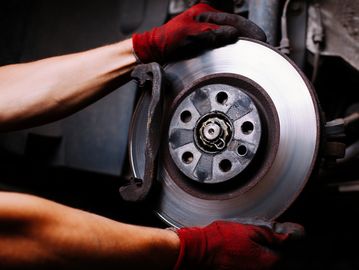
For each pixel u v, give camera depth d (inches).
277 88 29.8
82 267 24.6
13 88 33.8
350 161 38.6
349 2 36.0
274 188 29.0
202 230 28.5
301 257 49.5
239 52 31.0
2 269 23.7
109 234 25.3
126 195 31.0
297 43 36.3
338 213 46.0
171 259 27.1
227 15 32.0
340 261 48.8
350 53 35.9
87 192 52.0
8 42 49.6
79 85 33.5
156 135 30.4
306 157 28.6
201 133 30.3
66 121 46.5
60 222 24.3
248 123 29.6
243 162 29.2
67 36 48.3
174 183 31.2
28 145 47.0
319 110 29.1
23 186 52.4
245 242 28.0
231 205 29.8
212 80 31.3
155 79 30.4
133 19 45.7
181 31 31.6
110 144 44.9
